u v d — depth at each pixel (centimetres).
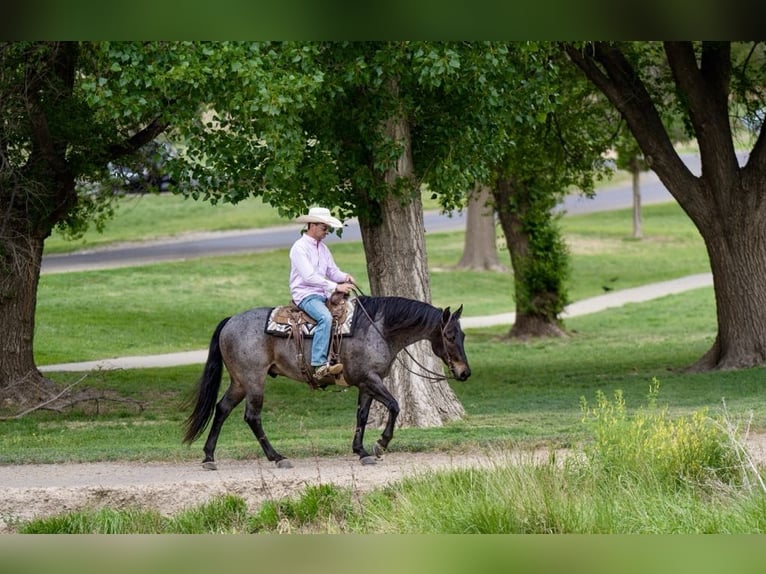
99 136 2125
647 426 1412
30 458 1516
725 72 2444
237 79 1630
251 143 1712
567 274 3591
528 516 1156
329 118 1770
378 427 1867
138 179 2480
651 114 2458
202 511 1255
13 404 2195
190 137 1744
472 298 4662
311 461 1478
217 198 1789
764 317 2436
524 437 1564
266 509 1245
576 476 1270
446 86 1709
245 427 1900
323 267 1437
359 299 1433
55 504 1286
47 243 5612
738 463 1275
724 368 2442
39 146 2125
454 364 1419
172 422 2000
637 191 6219
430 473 1288
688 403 1938
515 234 3556
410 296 1867
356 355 1409
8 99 1986
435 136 1828
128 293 4241
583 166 2845
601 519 1145
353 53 1694
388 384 1878
